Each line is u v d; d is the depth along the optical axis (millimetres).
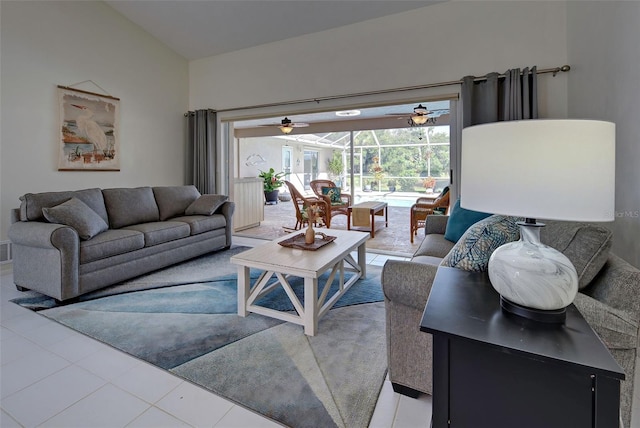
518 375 873
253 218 6086
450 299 1130
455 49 3516
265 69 4605
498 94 3301
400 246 4480
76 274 2531
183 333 2086
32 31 3422
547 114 3186
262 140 10125
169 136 4984
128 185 4445
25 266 2643
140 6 4090
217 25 4273
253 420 1373
